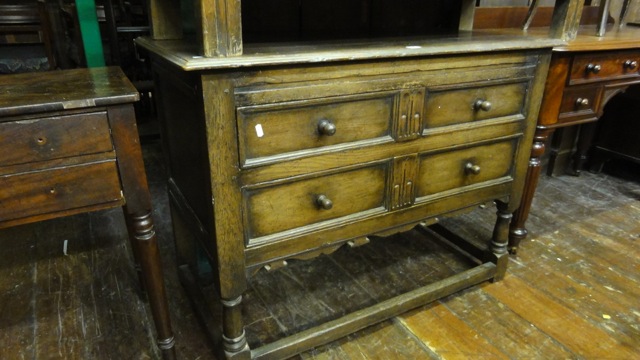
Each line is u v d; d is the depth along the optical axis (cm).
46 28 239
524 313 139
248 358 111
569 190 230
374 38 127
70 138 80
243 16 141
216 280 103
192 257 147
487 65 118
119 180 88
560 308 142
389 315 129
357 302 144
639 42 156
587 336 130
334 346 125
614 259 169
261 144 93
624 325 135
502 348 125
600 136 246
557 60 139
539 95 134
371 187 113
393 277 158
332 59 91
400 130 110
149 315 137
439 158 122
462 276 144
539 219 199
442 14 171
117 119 83
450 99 116
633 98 221
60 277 156
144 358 120
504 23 198
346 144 104
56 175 82
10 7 244
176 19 121
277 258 105
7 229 187
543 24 209
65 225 192
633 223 197
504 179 140
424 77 108
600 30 168
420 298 134
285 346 114
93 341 126
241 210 96
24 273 158
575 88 150
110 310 139
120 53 275
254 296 147
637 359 122
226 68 82
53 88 88
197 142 96
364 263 166
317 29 154
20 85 91
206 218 102
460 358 121
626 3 198
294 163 98
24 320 134
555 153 241
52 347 123
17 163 78
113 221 196
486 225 194
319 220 108
